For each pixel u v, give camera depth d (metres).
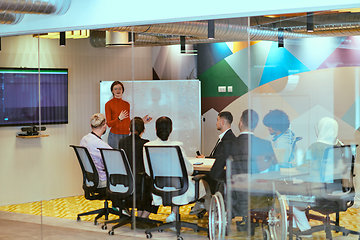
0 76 4.67
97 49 4.24
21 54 4.60
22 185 4.65
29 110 4.58
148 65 4.03
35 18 4.46
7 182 4.69
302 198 3.71
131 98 4.09
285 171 3.72
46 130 4.54
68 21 4.30
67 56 4.39
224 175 3.83
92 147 4.30
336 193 3.65
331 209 3.66
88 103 4.31
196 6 3.80
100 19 4.16
